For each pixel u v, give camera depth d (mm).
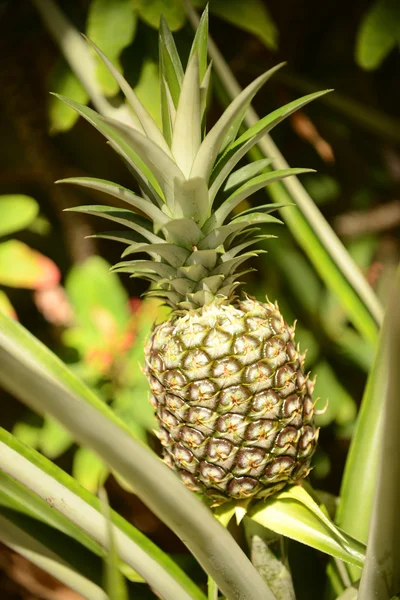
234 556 787
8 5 1209
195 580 1101
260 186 851
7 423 1277
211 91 1150
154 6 1057
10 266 1133
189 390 836
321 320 1295
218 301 859
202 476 852
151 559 888
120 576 875
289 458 851
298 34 1460
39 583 1251
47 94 1253
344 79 1500
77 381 939
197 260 851
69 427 700
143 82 1085
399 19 1144
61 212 1370
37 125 1314
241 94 799
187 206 843
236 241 890
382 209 1469
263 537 897
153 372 861
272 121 840
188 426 844
